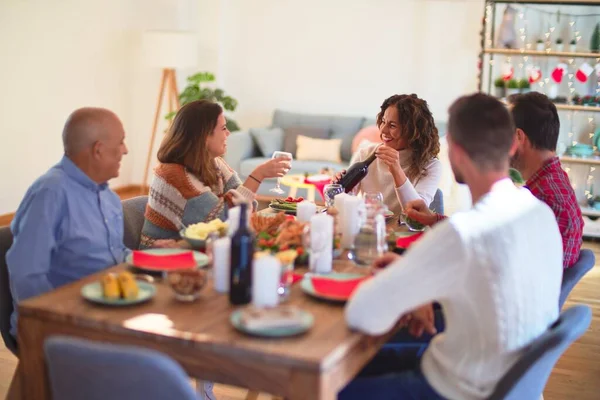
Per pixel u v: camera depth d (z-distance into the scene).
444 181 6.11
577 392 3.35
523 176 2.72
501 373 1.79
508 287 1.75
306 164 6.89
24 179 6.41
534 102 2.63
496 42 6.84
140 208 3.04
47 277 2.35
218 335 1.72
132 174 7.90
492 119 1.82
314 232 2.22
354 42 7.42
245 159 7.10
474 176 1.87
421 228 2.87
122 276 1.95
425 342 2.46
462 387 1.81
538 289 1.83
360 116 7.47
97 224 2.41
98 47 7.10
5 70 6.08
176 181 2.94
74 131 2.33
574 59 6.58
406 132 3.35
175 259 2.26
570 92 6.60
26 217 2.25
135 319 1.82
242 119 7.89
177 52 7.04
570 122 6.62
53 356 1.58
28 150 6.41
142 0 7.61
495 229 1.74
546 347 1.71
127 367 1.52
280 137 7.28
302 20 7.56
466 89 7.11
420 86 7.25
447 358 1.85
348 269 2.30
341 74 7.52
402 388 1.97
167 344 1.75
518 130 2.63
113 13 7.23
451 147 1.90
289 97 7.73
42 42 6.43
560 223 2.58
